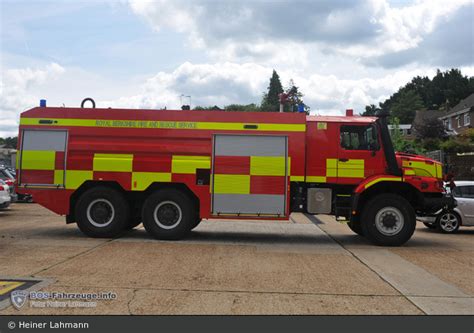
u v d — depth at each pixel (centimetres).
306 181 986
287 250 898
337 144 991
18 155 1012
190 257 798
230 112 989
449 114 5825
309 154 991
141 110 996
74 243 927
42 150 1008
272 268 721
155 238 992
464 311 517
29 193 1009
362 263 778
